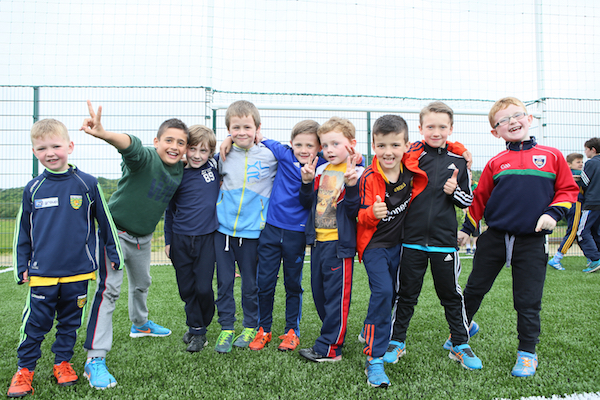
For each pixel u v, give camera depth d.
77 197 1.97
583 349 2.24
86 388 1.86
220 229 2.47
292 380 1.89
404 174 2.12
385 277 2.01
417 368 2.04
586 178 4.81
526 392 1.74
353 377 1.93
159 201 2.29
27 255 1.95
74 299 1.96
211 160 2.61
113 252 2.08
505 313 3.03
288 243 2.40
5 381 1.94
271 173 2.54
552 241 7.70
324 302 2.34
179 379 1.93
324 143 2.22
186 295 2.45
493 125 2.22
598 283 4.11
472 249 7.10
